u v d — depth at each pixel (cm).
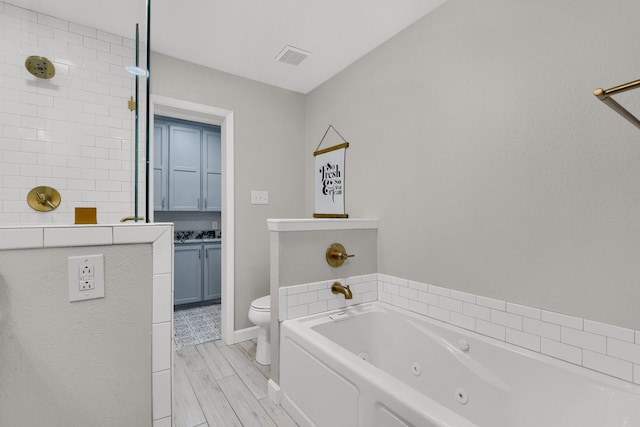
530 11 144
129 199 212
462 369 163
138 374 90
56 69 193
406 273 207
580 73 128
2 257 74
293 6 186
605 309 123
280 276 186
